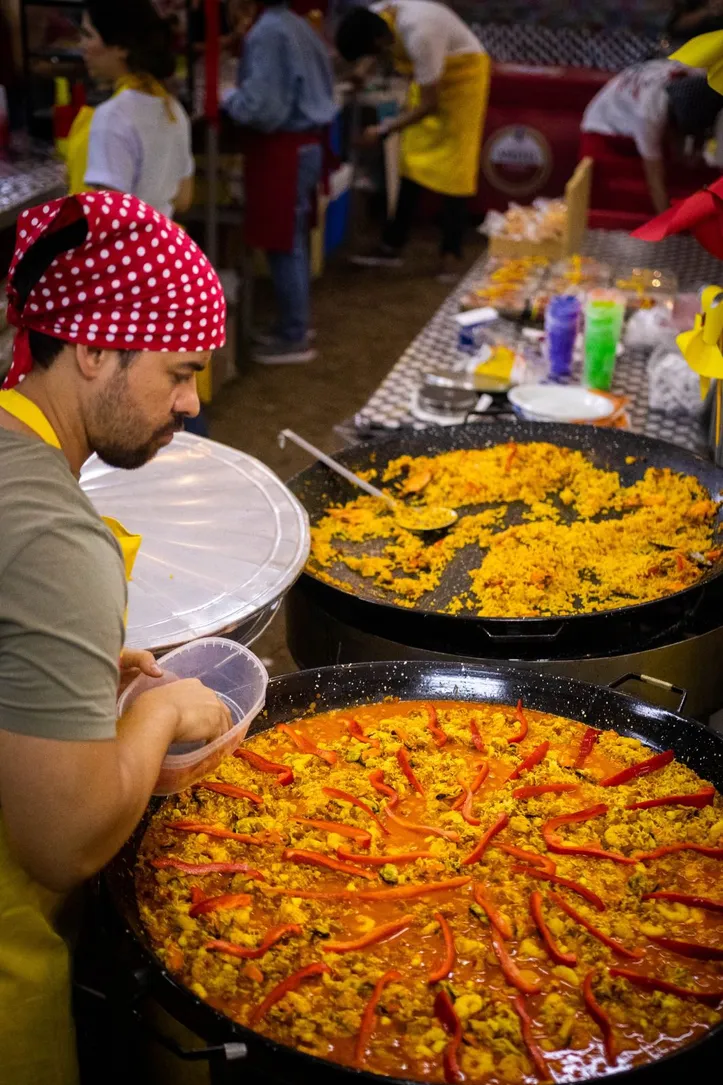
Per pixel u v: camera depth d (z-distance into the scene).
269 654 3.52
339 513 2.54
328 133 6.26
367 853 1.51
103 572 1.11
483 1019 1.26
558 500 2.67
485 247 8.43
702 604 2.18
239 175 5.95
